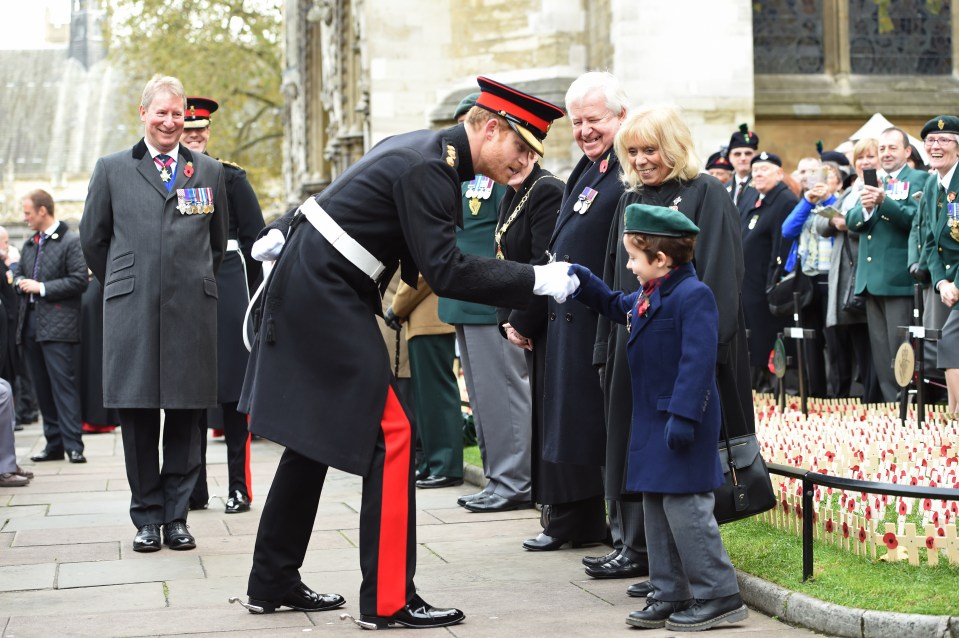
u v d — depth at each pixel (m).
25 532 6.77
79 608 4.97
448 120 16.62
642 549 5.36
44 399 10.65
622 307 4.66
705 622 4.41
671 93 14.88
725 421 4.67
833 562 4.86
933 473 5.77
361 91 18.75
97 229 6.41
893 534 4.77
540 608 4.85
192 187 6.46
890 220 8.91
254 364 4.82
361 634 4.48
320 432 4.52
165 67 35.44
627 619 4.53
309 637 4.46
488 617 4.70
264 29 36.06
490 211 7.63
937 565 4.68
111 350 6.26
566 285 4.56
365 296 4.68
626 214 4.53
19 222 66.00
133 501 6.31
